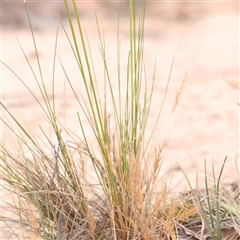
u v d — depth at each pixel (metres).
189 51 10.77
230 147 5.23
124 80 8.63
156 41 11.91
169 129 6.05
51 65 9.88
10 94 7.93
